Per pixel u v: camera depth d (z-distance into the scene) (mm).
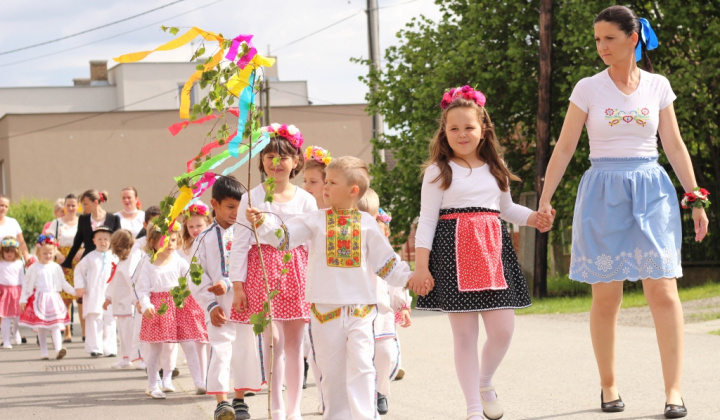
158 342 7590
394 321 6391
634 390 6371
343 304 4988
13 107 55969
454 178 5207
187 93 4965
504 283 5137
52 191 44438
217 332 6375
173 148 45875
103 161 45094
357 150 47500
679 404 5387
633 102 5574
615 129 5574
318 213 5152
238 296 5750
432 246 5266
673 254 5531
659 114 5688
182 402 7293
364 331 4973
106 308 10234
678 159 5688
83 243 13352
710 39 17594
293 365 5789
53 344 12258
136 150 45438
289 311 5715
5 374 9609
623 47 5527
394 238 21547
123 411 6949
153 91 56125
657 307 5516
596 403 6020
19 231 13656
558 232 20469
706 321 10562
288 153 5902
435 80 19641
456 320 5184
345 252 5035
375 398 4898
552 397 6324
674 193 5645
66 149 44625
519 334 10562
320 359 5031
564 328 11117
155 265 7777
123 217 13023
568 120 5719
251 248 5863
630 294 15875
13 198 43969
